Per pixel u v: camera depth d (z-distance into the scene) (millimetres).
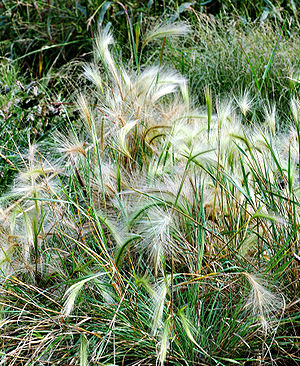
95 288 2178
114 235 1949
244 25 4562
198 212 2150
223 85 3957
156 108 2973
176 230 2121
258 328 1923
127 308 1940
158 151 2588
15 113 3250
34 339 2008
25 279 2240
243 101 2510
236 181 2154
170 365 1946
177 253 2248
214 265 2139
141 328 1946
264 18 4590
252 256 2199
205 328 2018
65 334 1921
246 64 3998
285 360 2004
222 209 2186
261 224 2096
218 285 2068
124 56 4691
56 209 2299
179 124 2400
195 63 4207
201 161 2158
